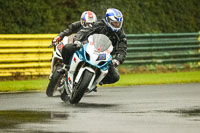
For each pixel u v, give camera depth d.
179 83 54.50
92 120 27.77
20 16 71.94
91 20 41.28
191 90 46.50
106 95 42.06
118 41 35.56
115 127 25.39
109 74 35.38
